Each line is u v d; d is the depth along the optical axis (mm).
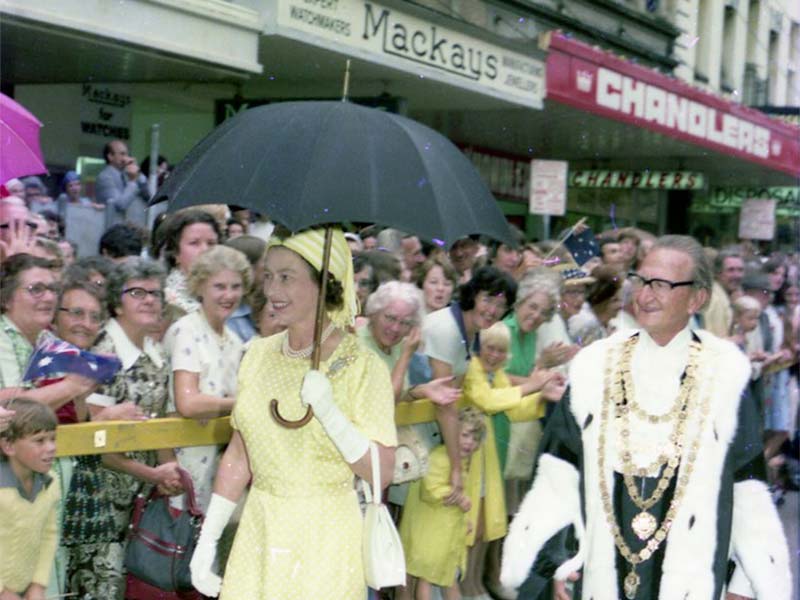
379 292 4828
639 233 8500
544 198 11789
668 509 3225
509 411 5484
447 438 5078
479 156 17672
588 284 6973
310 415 3309
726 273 8648
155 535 4195
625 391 3314
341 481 3365
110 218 8055
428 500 5113
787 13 21922
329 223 3281
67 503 4137
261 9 8875
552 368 5480
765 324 8586
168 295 4984
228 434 4391
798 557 7113
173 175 3479
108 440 4027
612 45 17938
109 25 7660
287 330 3480
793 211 23312
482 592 5824
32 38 7703
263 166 3266
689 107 16359
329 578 3287
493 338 5262
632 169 20422
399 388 4738
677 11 19953
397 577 3340
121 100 11758
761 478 3270
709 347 3336
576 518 3377
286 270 3324
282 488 3336
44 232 5137
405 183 3268
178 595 4223
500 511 5609
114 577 4250
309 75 10969
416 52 10617
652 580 3217
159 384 4410
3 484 3660
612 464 3283
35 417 3627
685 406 3262
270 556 3279
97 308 4195
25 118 4309
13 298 3986
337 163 3234
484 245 8773
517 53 12266
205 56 8398
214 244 5168
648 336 3361
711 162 19688
